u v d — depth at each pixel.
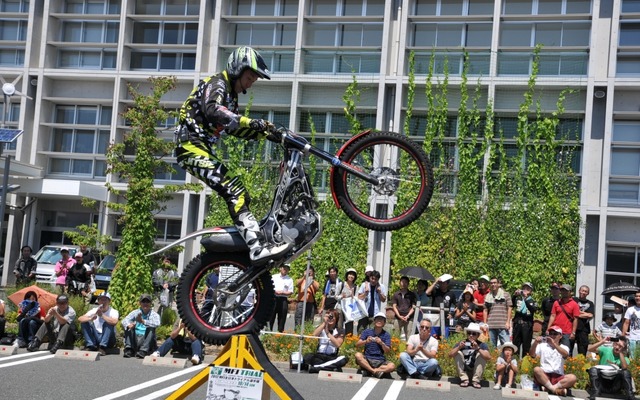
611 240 30.28
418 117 31.89
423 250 29.16
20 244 35.47
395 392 13.47
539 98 29.92
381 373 15.32
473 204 29.53
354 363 16.17
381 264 31.17
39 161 35.88
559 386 14.41
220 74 6.66
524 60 31.22
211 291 7.20
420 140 31.77
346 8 33.94
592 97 30.06
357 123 32.22
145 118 21.70
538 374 14.50
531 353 15.16
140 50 36.09
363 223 6.67
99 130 36.09
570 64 30.78
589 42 30.86
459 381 15.21
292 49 33.56
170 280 21.44
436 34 32.53
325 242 30.02
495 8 31.36
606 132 29.88
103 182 35.72
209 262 6.82
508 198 29.83
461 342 14.98
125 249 20.42
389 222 6.67
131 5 36.00
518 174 29.81
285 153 6.66
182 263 33.25
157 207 21.78
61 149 36.38
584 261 30.22
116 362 15.58
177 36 36.00
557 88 30.70
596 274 29.72
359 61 32.97
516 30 31.84
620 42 30.61
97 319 16.59
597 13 30.42
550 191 29.38
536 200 29.39
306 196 6.58
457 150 30.73
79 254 21.12
